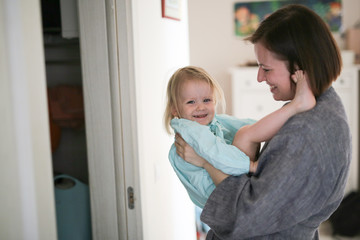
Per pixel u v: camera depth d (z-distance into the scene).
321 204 1.00
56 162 1.67
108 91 1.38
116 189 1.44
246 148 1.13
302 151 0.97
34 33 0.95
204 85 1.34
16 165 0.90
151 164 1.66
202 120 1.33
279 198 0.97
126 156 1.44
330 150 0.98
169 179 1.98
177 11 2.11
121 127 1.42
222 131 1.30
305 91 1.03
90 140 1.41
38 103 0.96
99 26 1.36
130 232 1.47
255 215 0.99
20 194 0.92
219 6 4.46
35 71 0.95
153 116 1.69
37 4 0.95
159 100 1.80
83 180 1.67
